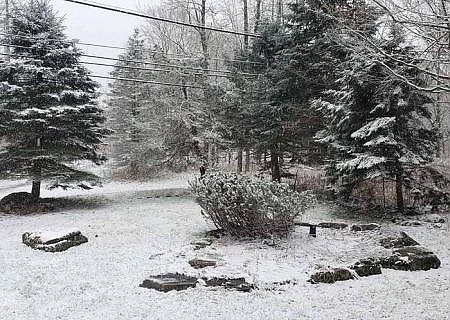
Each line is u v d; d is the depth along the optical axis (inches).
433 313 224.1
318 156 695.7
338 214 554.9
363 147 521.3
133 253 348.8
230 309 227.1
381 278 288.5
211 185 394.6
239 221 377.1
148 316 216.4
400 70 277.1
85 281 274.4
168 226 470.0
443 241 400.2
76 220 516.1
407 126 521.3
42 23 643.5
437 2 229.9
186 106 786.2
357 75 399.2
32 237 376.2
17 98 612.7
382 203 594.6
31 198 636.7
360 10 248.4
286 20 712.4
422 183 569.3
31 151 612.4
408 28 234.2
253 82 737.6
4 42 637.3
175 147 804.6
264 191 371.2
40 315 217.2
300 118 665.6
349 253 335.0
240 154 979.9
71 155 635.5
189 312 222.1
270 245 357.1
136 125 917.2
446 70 272.1
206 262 295.6
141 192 840.3
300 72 658.2
